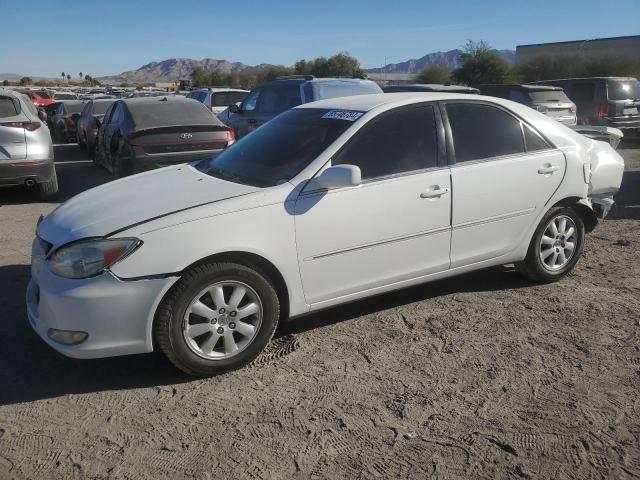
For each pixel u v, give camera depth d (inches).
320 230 152.6
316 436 122.0
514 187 182.7
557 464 112.4
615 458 114.0
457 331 168.4
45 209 343.0
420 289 200.7
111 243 133.9
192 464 114.2
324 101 194.5
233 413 130.6
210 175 169.9
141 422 128.2
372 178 160.7
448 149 173.3
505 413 128.8
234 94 687.1
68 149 741.3
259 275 146.1
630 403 131.9
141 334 136.4
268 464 113.7
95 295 132.4
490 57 1665.8
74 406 134.8
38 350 161.6
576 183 195.6
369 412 130.0
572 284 203.5
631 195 352.2
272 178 156.9
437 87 460.8
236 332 146.8
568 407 130.6
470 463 113.1
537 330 168.2
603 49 1568.7
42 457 117.0
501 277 210.5
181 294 137.3
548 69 1560.0
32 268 153.0
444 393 136.9
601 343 159.9
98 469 113.3
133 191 160.4
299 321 177.2
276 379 144.6
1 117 332.8
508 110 187.9
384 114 167.5
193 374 143.6
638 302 186.4
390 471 111.3
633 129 629.9
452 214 172.4
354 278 161.0
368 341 163.5
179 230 137.3
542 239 195.2
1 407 134.8
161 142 337.4
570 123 567.2
